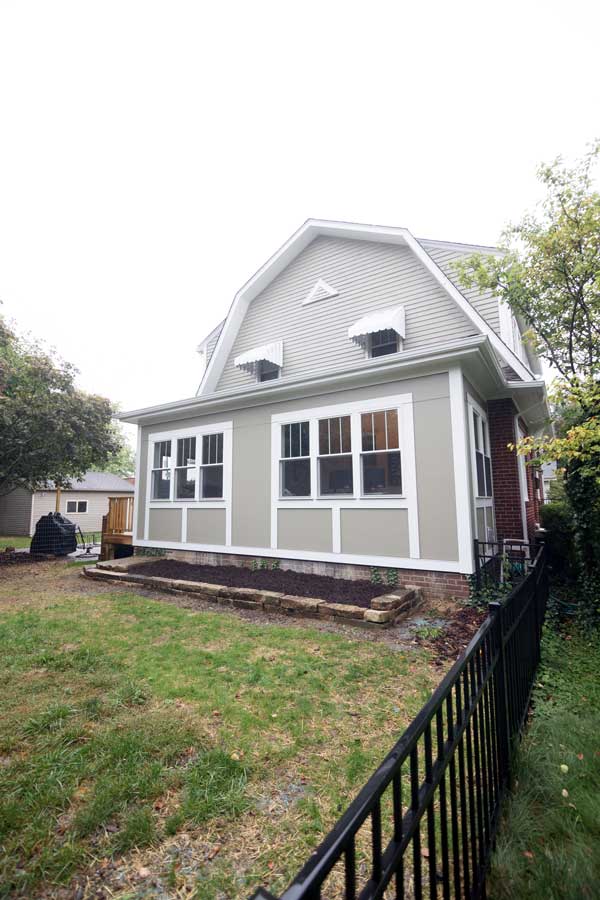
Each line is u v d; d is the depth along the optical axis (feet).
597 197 19.53
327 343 35.53
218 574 26.63
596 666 14.40
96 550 54.24
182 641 16.07
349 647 15.26
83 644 15.78
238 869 6.26
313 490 26.04
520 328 36.37
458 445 21.24
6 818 7.11
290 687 12.16
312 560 25.71
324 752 9.11
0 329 48.21
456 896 4.96
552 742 9.29
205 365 48.26
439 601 20.79
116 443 53.47
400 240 31.99
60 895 5.89
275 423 28.37
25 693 11.81
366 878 6.26
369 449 24.31
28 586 27.86
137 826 6.94
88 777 8.24
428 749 4.95
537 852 6.43
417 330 31.27
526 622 12.22
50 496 77.77
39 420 42.55
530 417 36.42
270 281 39.96
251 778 8.27
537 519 41.47
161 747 9.13
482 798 6.60
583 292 20.98
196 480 32.55
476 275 23.91
